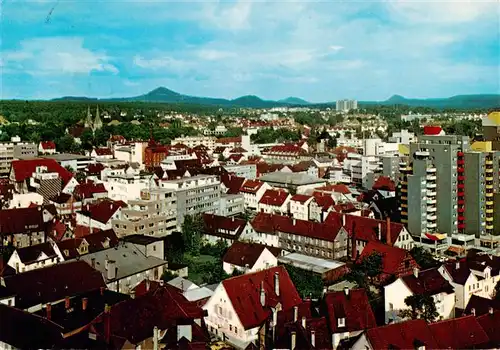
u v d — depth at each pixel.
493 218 184.50
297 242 172.12
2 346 86.06
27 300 109.00
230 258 144.88
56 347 84.19
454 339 85.69
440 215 183.50
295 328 87.38
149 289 111.50
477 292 122.69
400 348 80.31
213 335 107.94
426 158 183.00
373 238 162.62
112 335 86.81
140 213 174.38
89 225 179.88
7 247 160.38
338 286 139.25
